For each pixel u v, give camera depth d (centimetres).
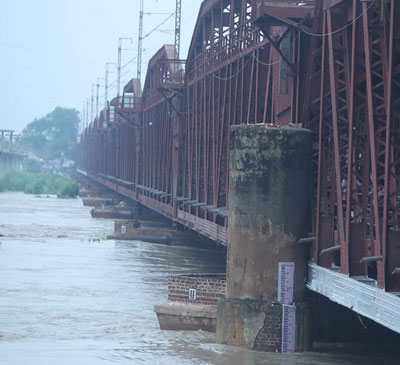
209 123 6169
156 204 9375
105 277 5291
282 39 3616
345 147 2975
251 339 3141
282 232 3181
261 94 4597
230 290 3238
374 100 2550
